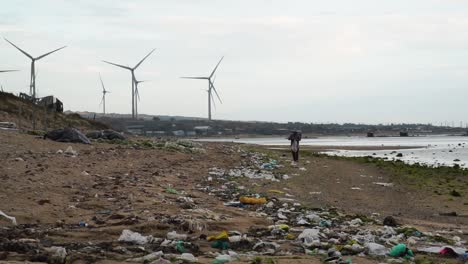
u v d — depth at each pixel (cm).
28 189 1477
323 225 1362
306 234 1148
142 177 1994
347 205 1925
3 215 1134
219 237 1051
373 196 2227
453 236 1348
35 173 1738
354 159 4331
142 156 2794
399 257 994
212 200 1702
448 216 1803
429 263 944
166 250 953
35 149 2536
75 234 1062
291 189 2217
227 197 1803
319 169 3177
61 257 847
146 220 1220
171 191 1734
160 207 1402
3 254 848
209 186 2056
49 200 1366
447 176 3134
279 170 2919
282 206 1677
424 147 9681
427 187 2589
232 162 3212
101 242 1007
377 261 951
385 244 1129
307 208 1672
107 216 1262
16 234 1018
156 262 827
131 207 1380
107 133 3838
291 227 1296
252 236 1151
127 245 990
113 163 2323
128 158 2605
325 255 973
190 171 2459
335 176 2866
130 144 3478
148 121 14938
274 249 1018
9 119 5000
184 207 1438
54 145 2812
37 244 945
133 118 11475
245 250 1004
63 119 6122
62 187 1587
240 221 1307
